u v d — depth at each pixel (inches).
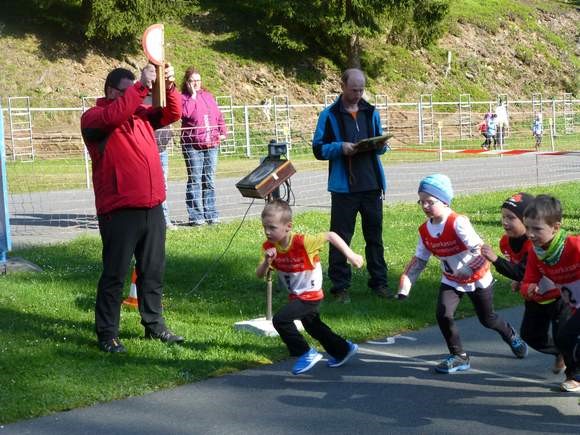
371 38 1708.9
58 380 210.5
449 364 221.1
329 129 300.5
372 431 180.4
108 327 236.8
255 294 313.0
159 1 1440.7
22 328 257.1
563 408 194.4
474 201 585.6
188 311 286.4
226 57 1562.5
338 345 225.1
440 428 181.9
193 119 461.7
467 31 1956.2
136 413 192.1
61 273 342.0
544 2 2284.7
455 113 1565.0
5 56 1336.1
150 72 225.5
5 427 183.3
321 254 381.7
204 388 209.8
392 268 355.6
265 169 279.1
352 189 299.0
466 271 219.8
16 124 1146.0
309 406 196.5
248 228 461.1
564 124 1612.9
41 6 1376.7
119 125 229.6
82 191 704.4
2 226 348.5
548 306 210.2
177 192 679.1
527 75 1948.8
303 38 1635.1
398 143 1376.7
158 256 245.3
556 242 187.0
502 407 195.5
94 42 1439.5
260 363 229.8
